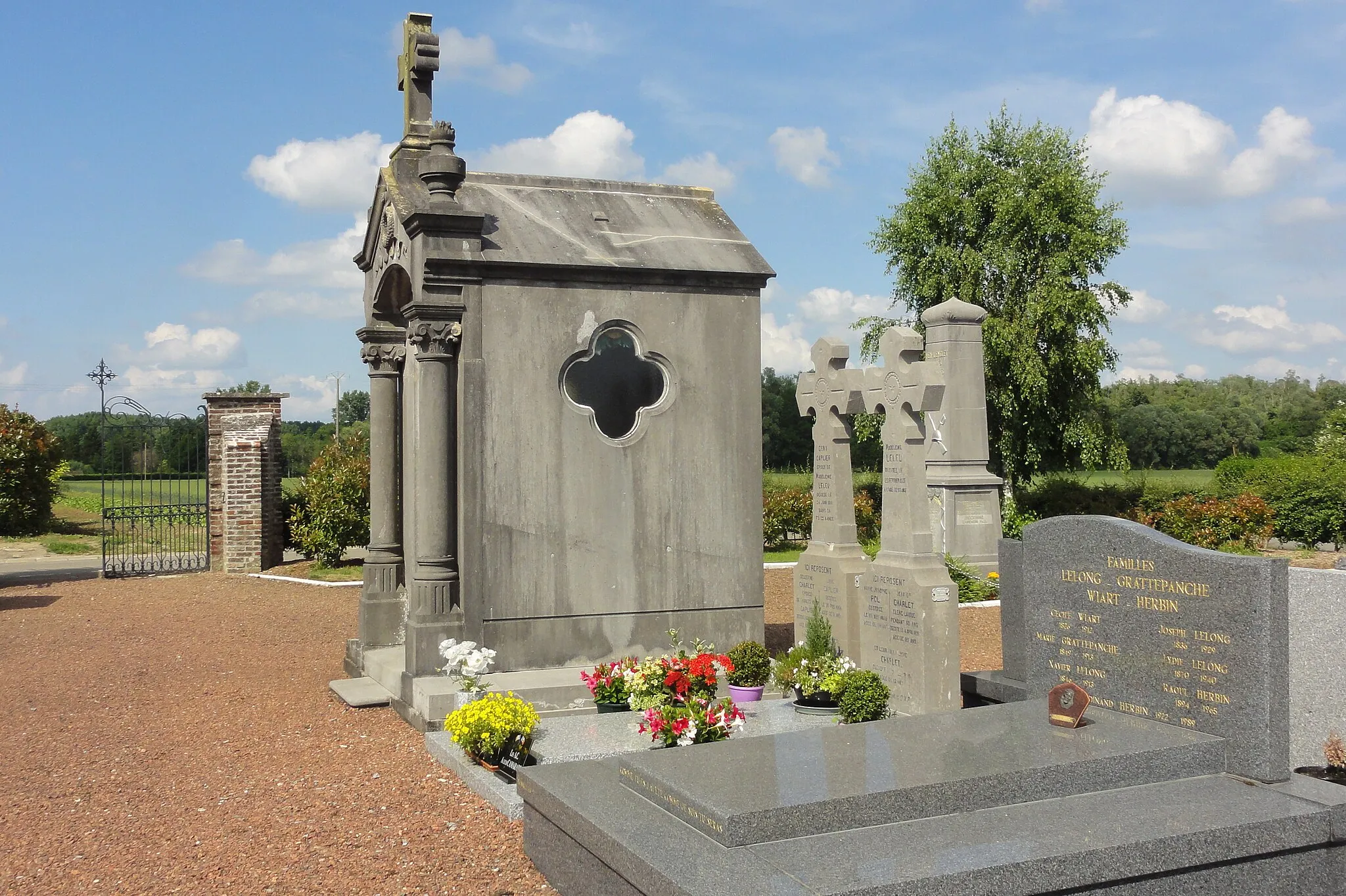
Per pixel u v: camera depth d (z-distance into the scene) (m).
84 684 10.19
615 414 9.16
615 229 9.52
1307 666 6.70
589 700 8.26
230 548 18.91
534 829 5.48
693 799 4.73
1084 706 5.86
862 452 41.59
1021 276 27.89
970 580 15.83
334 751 7.62
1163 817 4.85
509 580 8.73
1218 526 21.61
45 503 26.97
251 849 5.71
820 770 5.11
